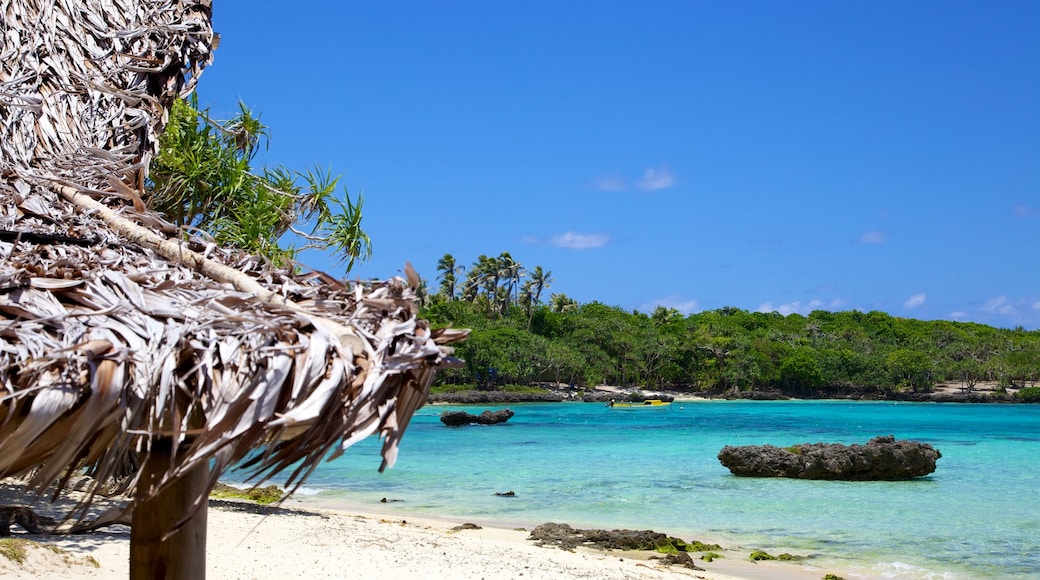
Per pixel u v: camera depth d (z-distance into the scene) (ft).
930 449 73.41
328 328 6.59
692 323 411.54
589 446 114.62
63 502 31.14
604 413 231.09
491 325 339.16
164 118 13.35
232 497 49.39
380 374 6.00
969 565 40.52
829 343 409.69
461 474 78.23
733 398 350.84
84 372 5.81
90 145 12.02
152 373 6.01
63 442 5.82
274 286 8.11
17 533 25.84
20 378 5.76
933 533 48.65
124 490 8.48
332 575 28.91
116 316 6.46
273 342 6.25
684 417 211.20
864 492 65.26
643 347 354.74
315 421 5.94
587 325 362.53
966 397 349.61
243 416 5.73
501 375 297.94
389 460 5.82
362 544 34.88
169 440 7.22
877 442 73.72
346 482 70.79
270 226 42.70
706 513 55.47
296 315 6.67
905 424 184.44
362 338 6.50
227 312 6.77
